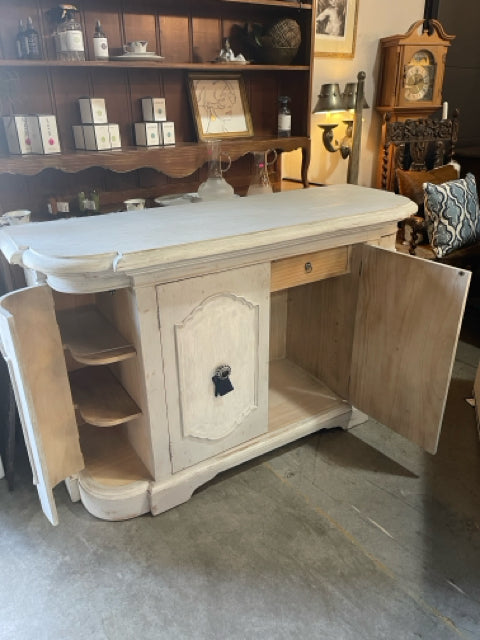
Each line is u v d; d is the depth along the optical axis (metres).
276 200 1.82
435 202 2.58
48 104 1.78
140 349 1.36
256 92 2.28
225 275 1.43
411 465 1.81
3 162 1.54
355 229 1.62
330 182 2.91
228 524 1.55
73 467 1.50
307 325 2.09
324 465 1.81
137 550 1.46
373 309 1.74
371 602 1.30
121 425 1.76
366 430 2.01
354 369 1.90
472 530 1.53
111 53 1.87
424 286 1.54
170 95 2.04
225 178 2.33
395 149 2.92
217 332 1.49
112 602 1.31
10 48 1.67
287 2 2.02
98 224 1.50
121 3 1.83
